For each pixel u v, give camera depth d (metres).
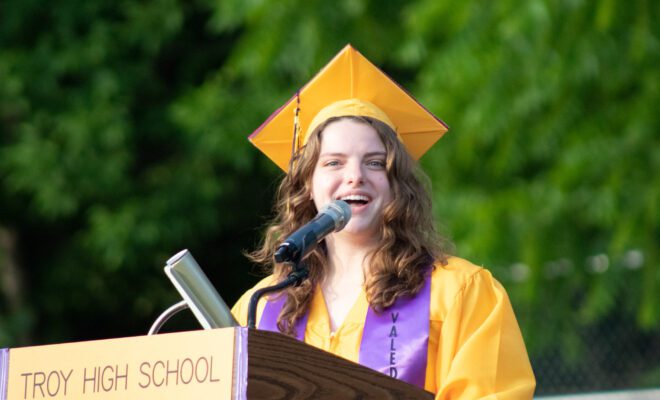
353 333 10.12
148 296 32.03
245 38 27.44
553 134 23.06
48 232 34.31
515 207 22.91
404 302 10.12
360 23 27.05
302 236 8.98
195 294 8.78
